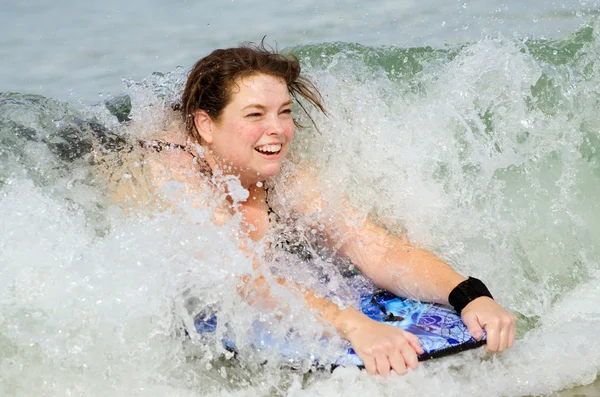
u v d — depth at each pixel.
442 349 10.29
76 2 25.70
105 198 11.93
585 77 15.03
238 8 25.34
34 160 12.63
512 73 14.39
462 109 14.12
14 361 9.98
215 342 10.55
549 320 12.00
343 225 12.49
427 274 11.57
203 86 11.46
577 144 14.29
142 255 10.79
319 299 10.89
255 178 11.88
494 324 10.45
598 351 10.96
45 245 10.86
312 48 16.33
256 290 10.80
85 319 10.21
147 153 12.11
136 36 22.92
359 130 13.56
